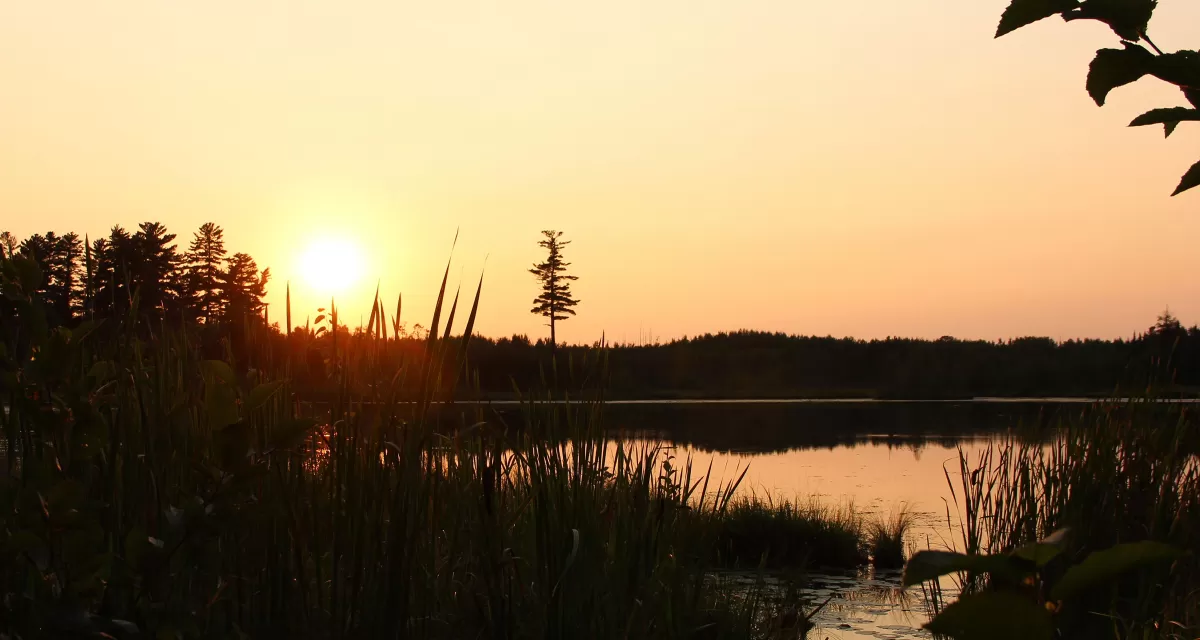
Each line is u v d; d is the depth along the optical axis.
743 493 14.24
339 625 2.31
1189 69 0.72
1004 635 0.52
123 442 2.19
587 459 3.06
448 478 2.79
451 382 2.46
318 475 2.51
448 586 2.63
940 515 13.21
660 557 3.01
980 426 37.44
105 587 1.88
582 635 2.61
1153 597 3.35
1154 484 3.80
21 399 1.88
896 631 6.80
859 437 32.62
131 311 2.31
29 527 1.71
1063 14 0.75
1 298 1.92
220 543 2.18
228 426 1.85
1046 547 0.53
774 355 95.94
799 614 4.14
